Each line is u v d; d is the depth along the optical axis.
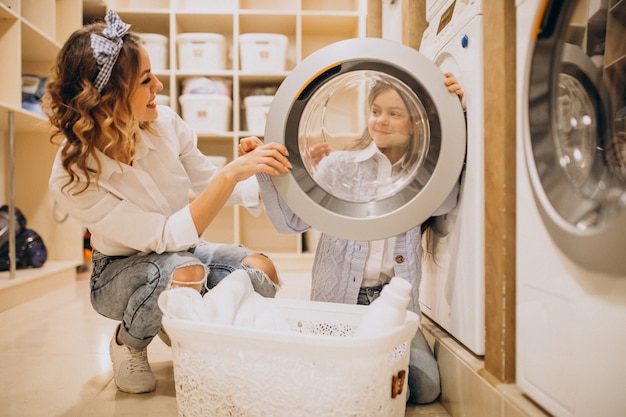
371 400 0.83
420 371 1.15
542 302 0.80
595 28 0.69
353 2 3.51
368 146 1.27
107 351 1.53
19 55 2.19
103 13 3.23
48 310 2.08
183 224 1.13
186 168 1.48
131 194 1.22
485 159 0.98
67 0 2.88
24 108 2.40
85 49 1.09
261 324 1.02
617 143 0.66
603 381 0.66
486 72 0.97
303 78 1.08
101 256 1.28
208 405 0.88
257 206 1.38
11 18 2.17
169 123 1.35
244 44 3.22
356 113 1.28
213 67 3.23
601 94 0.69
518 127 0.86
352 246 1.22
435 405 1.18
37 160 2.76
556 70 0.77
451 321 1.18
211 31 3.59
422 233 1.37
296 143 1.12
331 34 3.67
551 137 0.77
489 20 0.95
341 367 0.80
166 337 1.40
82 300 2.28
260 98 3.20
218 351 0.86
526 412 0.80
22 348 1.55
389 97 1.16
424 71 1.07
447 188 1.06
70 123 1.10
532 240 0.83
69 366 1.39
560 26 0.75
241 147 1.16
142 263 1.17
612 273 0.62
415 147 1.17
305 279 2.88
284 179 1.09
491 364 0.96
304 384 0.82
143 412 1.08
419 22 1.58
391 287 0.89
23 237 2.48
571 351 0.72
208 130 3.16
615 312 0.64
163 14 3.27
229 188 1.11
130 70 1.13
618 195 0.63
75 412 1.08
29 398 1.16
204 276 1.19
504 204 0.91
